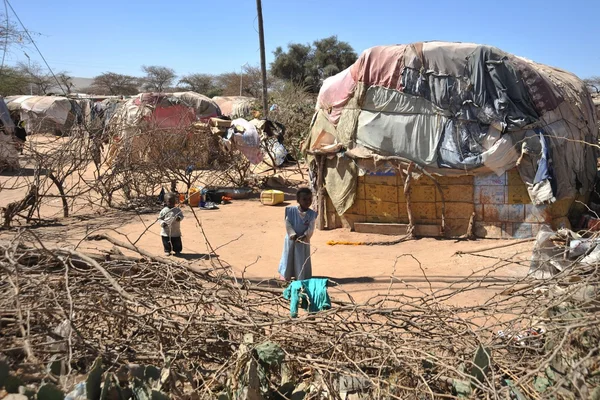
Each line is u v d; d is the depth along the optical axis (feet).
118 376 10.57
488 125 32.22
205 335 12.40
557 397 9.69
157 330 11.49
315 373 11.43
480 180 32.76
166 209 28.89
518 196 32.19
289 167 69.36
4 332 10.42
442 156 32.91
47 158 39.65
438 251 30.78
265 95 80.12
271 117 78.18
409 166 33.32
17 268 10.99
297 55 185.68
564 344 10.32
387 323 13.09
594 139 37.58
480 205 32.96
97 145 43.57
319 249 32.07
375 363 11.84
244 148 53.67
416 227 34.35
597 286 12.01
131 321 12.27
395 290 22.70
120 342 12.12
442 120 33.12
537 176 31.01
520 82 32.01
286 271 22.94
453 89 32.81
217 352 12.51
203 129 55.26
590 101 38.60
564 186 31.78
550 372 10.25
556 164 31.60
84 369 11.04
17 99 107.14
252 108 101.19
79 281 13.14
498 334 12.90
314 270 27.04
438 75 33.01
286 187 56.85
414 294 22.00
